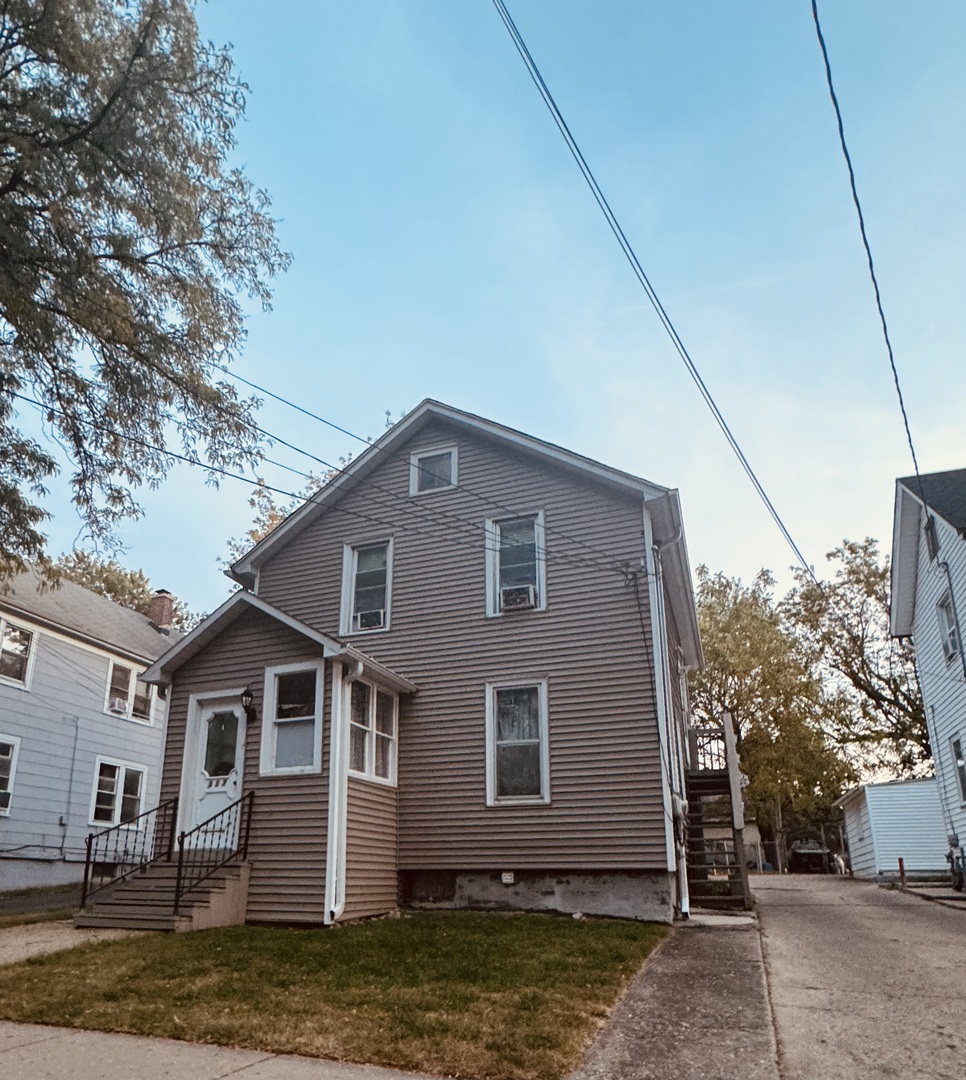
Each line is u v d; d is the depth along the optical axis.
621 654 13.34
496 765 13.55
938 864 24.14
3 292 9.94
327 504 16.28
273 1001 6.93
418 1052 5.73
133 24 10.66
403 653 14.74
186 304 11.99
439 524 15.37
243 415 12.03
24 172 10.22
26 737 20.28
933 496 16.75
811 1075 5.28
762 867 41.09
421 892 13.41
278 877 11.57
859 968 8.32
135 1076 5.39
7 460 11.34
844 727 33.56
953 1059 5.48
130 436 11.85
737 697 33.16
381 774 13.51
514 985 7.39
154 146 10.98
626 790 12.63
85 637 22.28
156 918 10.52
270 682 12.67
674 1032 6.19
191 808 12.59
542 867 12.74
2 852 19.14
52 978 7.79
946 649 18.11
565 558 14.23
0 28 10.33
